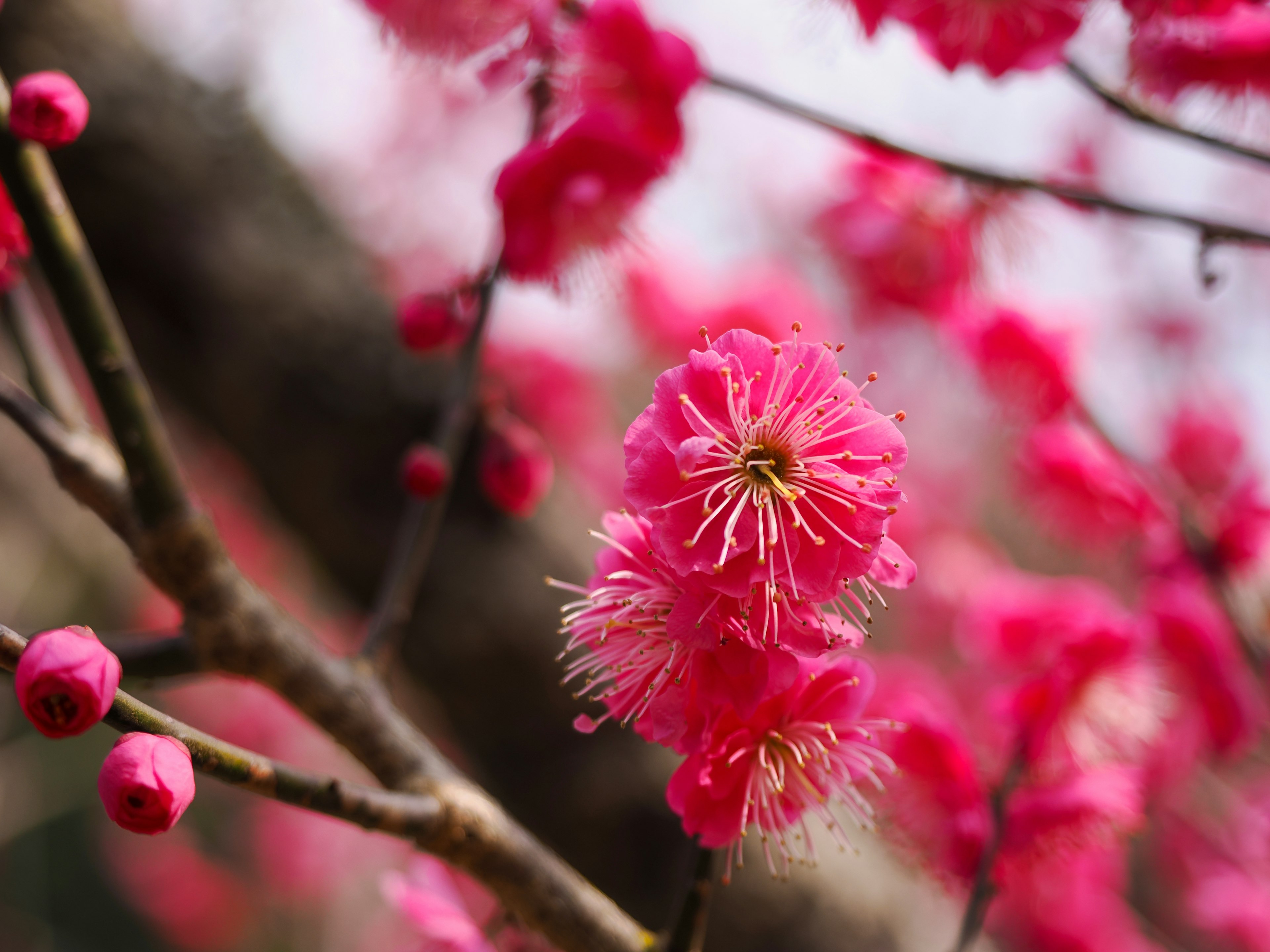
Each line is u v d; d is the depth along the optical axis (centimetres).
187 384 58
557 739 56
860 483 36
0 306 40
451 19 43
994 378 55
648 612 36
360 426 57
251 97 63
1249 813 79
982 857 42
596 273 43
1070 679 43
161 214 57
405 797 37
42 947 137
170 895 143
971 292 53
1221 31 41
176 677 38
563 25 43
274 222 60
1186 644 50
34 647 34
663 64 42
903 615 109
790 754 37
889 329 61
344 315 58
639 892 54
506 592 56
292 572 108
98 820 152
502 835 38
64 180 55
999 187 42
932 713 43
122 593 126
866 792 43
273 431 57
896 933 58
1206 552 55
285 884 139
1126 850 65
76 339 38
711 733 36
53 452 39
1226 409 80
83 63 57
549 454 74
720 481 36
